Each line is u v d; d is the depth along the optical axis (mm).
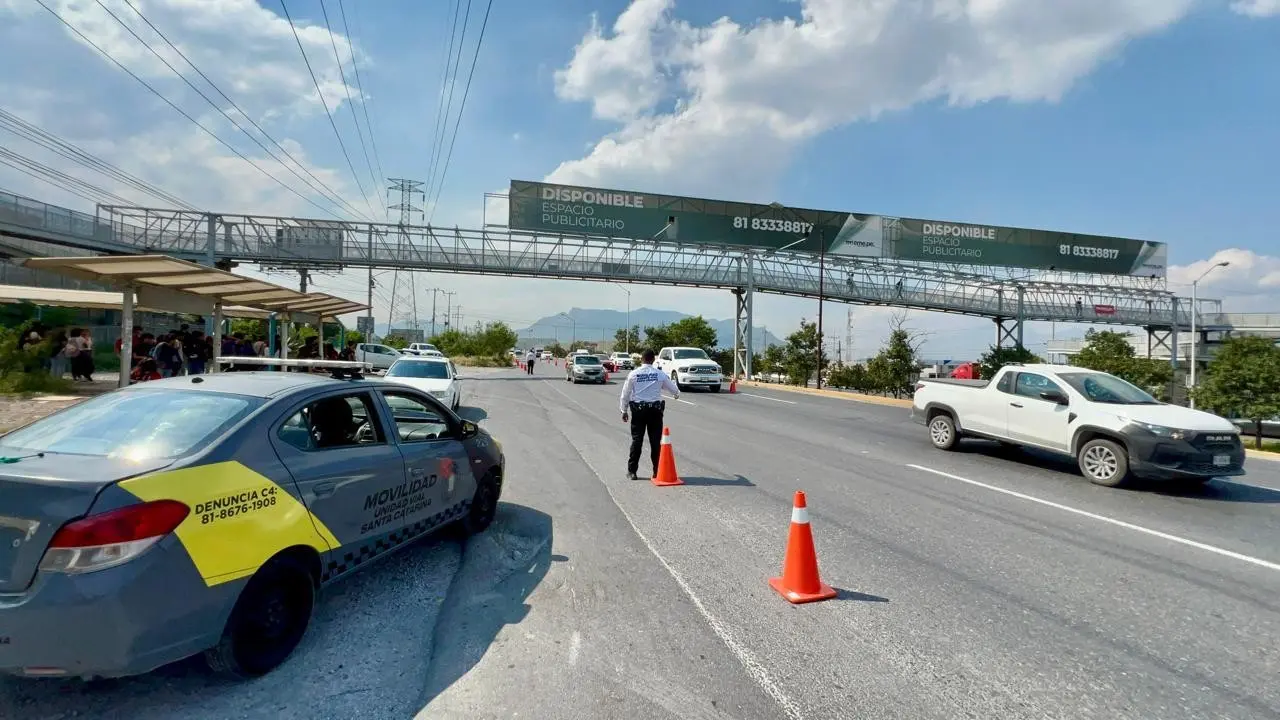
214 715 3072
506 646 3785
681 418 16297
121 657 2770
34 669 2730
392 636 3918
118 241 31984
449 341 79750
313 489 3721
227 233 33781
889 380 36531
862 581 4910
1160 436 8039
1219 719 3143
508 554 5418
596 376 32094
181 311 15633
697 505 7164
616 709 3150
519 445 11375
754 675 3492
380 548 4355
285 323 21266
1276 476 9805
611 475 8797
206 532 3070
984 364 39812
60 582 2699
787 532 6164
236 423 3521
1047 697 3320
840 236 42531
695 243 39625
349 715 3098
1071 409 9133
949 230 44844
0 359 17078
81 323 29359
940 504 7383
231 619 3207
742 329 41500
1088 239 48500
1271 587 4922
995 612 4371
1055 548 5809
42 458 3127
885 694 3320
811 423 15695
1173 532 6398
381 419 4633
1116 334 30984
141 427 3465
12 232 27453
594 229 38250
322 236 35188
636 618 4195
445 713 3109
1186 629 4160
